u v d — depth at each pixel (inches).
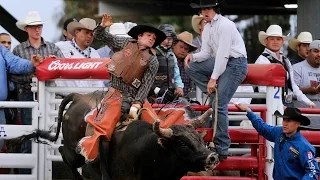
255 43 1695.4
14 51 912.9
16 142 800.9
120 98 709.9
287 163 752.3
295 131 749.9
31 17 908.0
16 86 916.0
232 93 781.3
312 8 1128.2
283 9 1370.6
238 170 817.5
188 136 626.2
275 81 797.9
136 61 705.6
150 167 661.9
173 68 855.1
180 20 1796.3
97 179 825.5
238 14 1392.7
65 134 775.7
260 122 776.3
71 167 791.7
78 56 938.7
